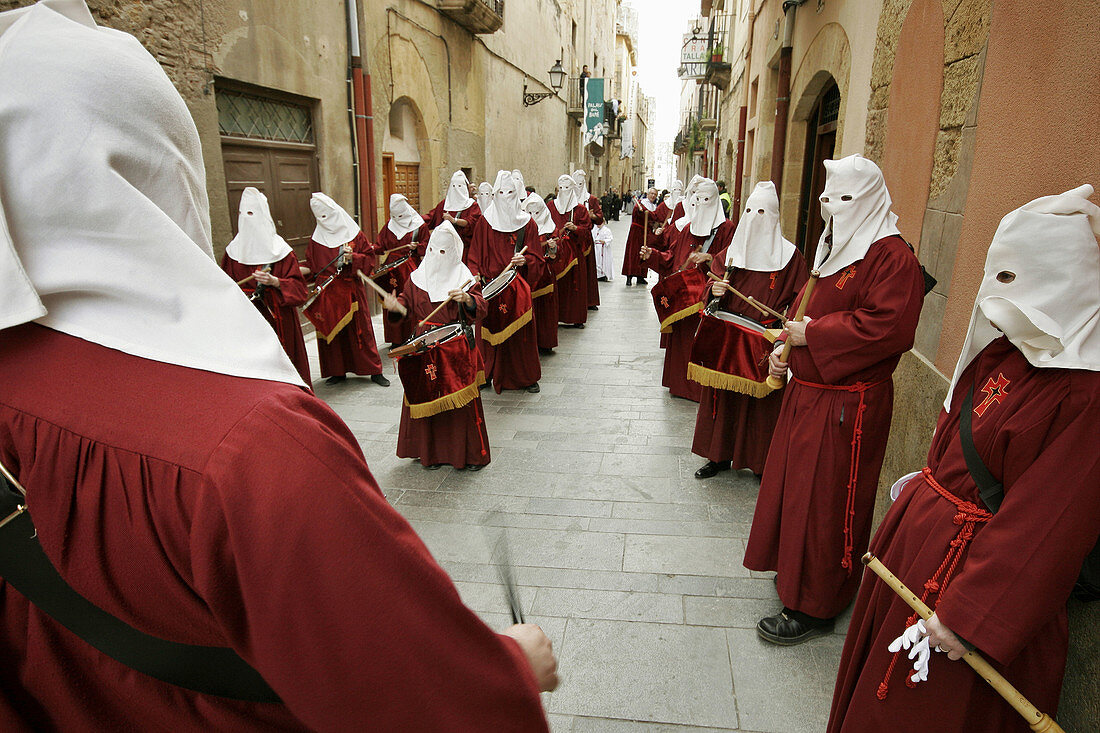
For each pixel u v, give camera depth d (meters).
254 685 0.73
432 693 0.65
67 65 0.64
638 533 3.71
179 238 0.68
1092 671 1.71
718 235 5.62
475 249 6.67
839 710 2.01
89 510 0.64
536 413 5.73
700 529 3.75
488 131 14.11
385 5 9.28
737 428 4.21
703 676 2.63
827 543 2.67
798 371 2.70
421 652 0.64
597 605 3.08
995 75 2.62
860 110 4.72
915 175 3.49
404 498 4.18
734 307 4.04
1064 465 1.40
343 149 8.61
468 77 12.72
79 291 0.65
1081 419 1.39
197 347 0.66
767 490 2.90
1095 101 1.92
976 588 1.47
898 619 1.74
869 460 2.63
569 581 3.27
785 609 2.87
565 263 8.66
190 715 0.73
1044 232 1.42
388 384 6.68
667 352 6.02
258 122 7.17
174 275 0.67
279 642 0.61
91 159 0.64
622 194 49.44
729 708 2.47
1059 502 1.39
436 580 0.68
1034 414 1.46
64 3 0.73
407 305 4.43
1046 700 1.57
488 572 3.37
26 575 0.67
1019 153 2.40
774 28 9.15
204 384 0.64
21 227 0.64
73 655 0.74
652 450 4.91
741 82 13.41
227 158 6.68
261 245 5.47
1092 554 1.53
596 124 23.30
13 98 0.63
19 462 0.67
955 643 1.50
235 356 0.67
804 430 2.68
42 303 0.63
